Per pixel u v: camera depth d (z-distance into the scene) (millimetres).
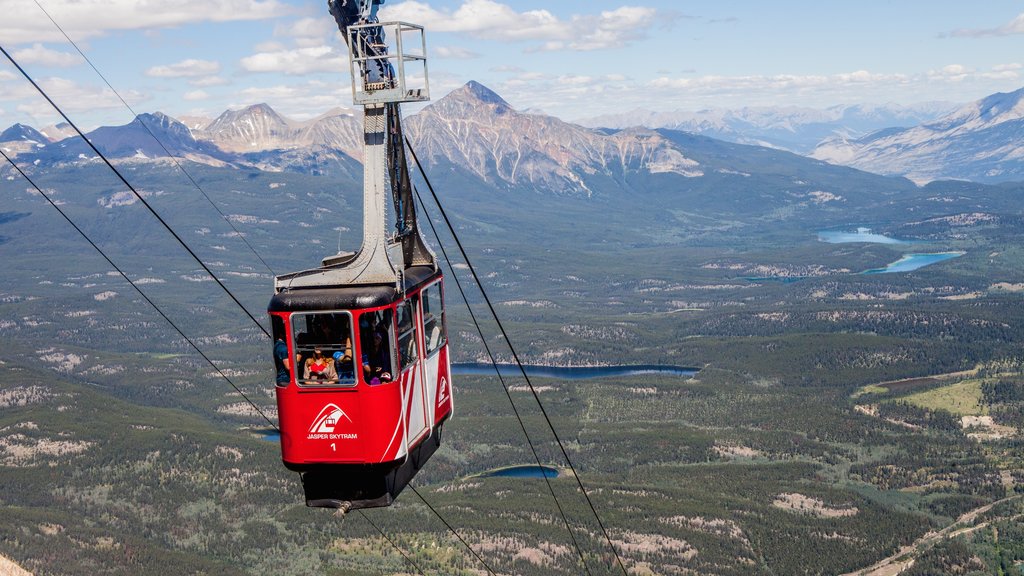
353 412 27375
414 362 29172
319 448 27641
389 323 27375
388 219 28859
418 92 28641
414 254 31719
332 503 28516
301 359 27547
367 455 27516
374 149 28531
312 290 27625
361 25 28266
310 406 27484
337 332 27328
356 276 28000
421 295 30031
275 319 27312
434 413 31062
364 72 28875
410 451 28641
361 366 27250
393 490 28781
